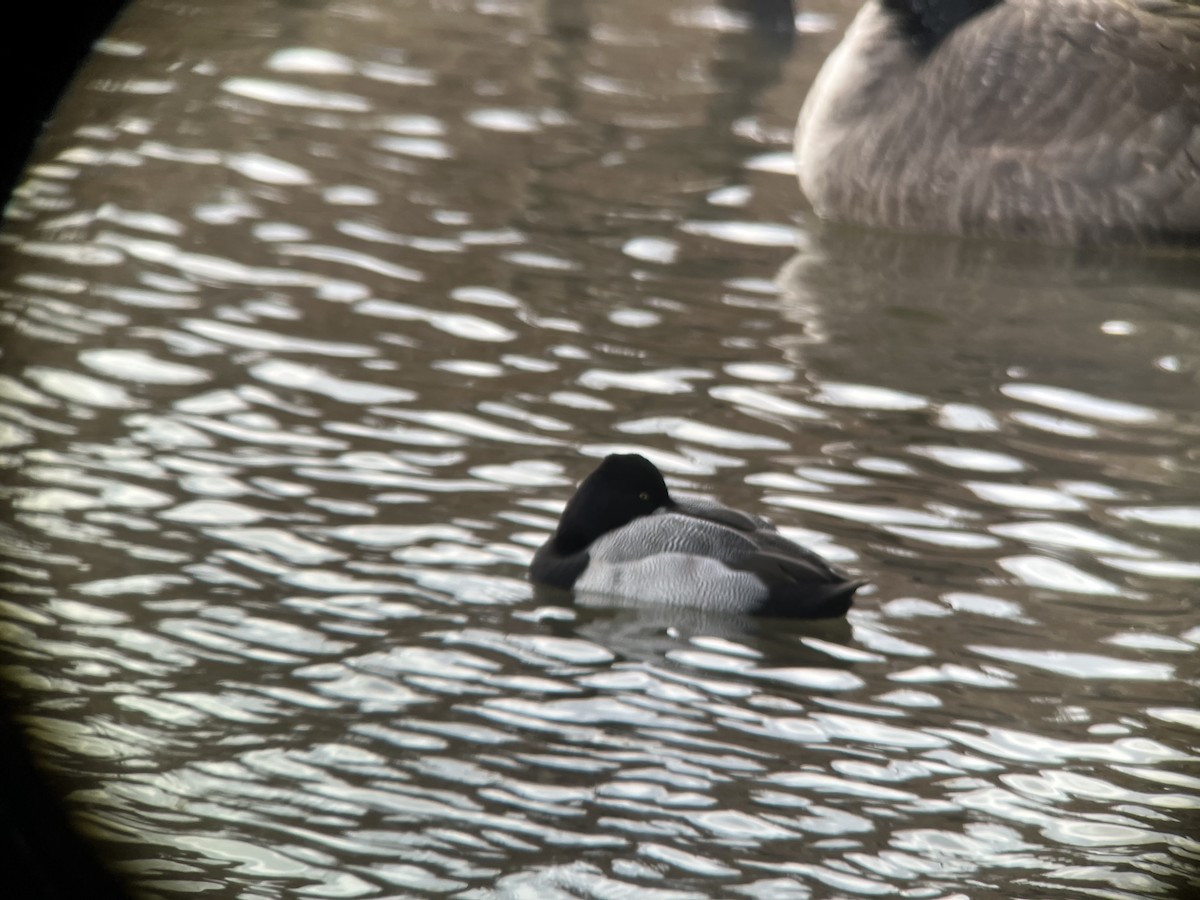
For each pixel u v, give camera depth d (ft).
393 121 70.33
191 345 48.08
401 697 31.83
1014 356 51.37
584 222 61.05
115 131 66.54
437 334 50.16
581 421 45.03
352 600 35.42
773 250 60.18
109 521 37.88
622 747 30.53
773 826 28.19
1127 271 60.18
